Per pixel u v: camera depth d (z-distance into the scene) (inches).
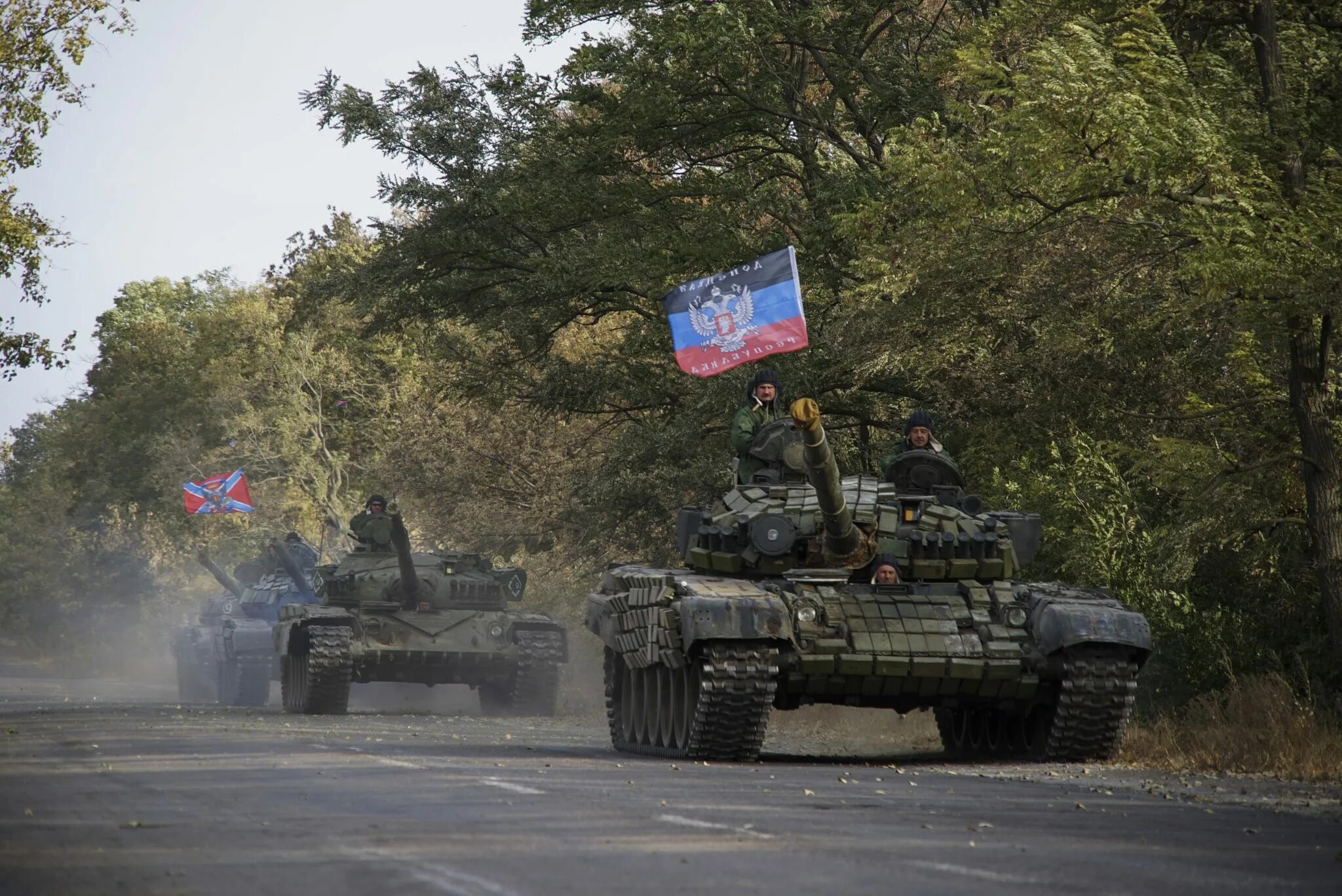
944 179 2191.2
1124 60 2170.3
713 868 811.4
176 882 780.6
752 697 1599.4
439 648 2893.7
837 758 1777.8
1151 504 2262.6
